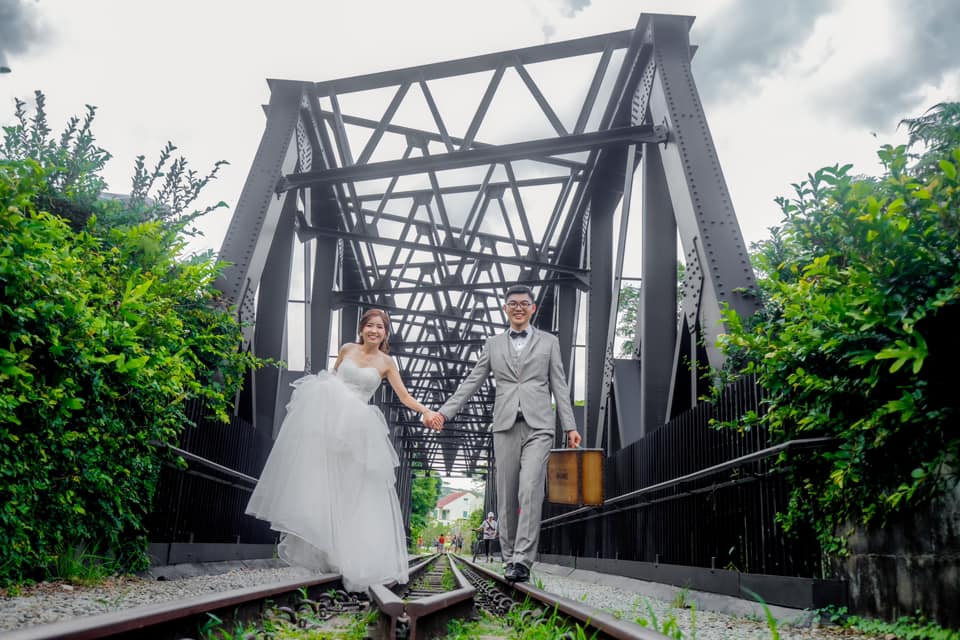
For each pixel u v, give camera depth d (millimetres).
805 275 4098
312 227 13055
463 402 5355
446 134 10547
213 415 6949
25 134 5859
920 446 3455
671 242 9352
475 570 11500
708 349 6656
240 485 8703
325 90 11109
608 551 10703
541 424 5176
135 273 5117
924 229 3340
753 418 4887
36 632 1602
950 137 3867
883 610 3732
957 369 3314
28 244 3602
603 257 13484
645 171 9562
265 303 10969
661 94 8594
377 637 2906
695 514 6754
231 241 9047
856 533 4035
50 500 4348
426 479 69812
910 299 3266
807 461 4484
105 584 4645
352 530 4660
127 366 4430
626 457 9789
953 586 3143
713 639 3350
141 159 6621
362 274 18094
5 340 3699
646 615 4445
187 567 6707
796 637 3572
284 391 12680
